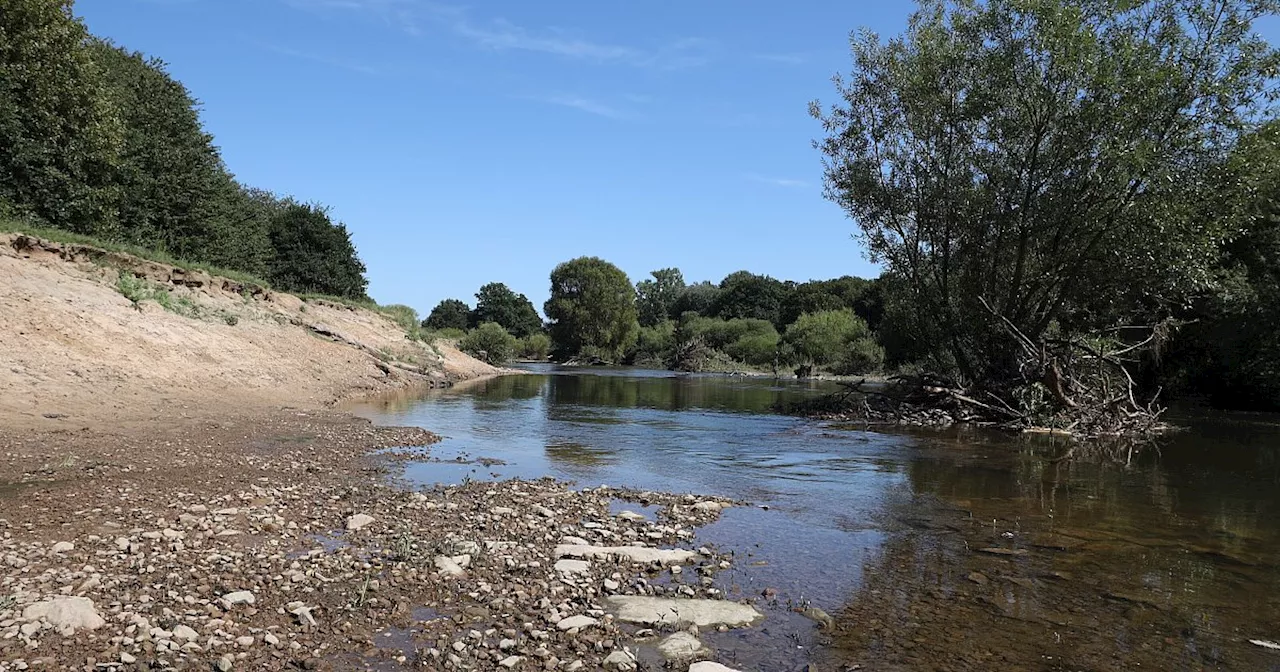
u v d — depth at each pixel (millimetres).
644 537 8188
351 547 7207
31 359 14617
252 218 40656
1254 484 12492
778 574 7125
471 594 6117
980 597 6605
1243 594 6820
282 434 14344
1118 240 21078
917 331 27484
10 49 23031
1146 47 20328
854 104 26406
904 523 9344
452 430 17391
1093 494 11445
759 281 101312
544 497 9938
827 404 25703
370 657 4867
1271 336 26672
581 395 31250
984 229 24000
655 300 127812
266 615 5395
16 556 6102
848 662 5172
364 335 36375
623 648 5211
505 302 118125
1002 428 20953
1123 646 5590
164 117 31391
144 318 19359
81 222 24469
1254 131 19688
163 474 9820
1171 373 30172
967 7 23562
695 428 19672
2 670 4164
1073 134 21297
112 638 4711
